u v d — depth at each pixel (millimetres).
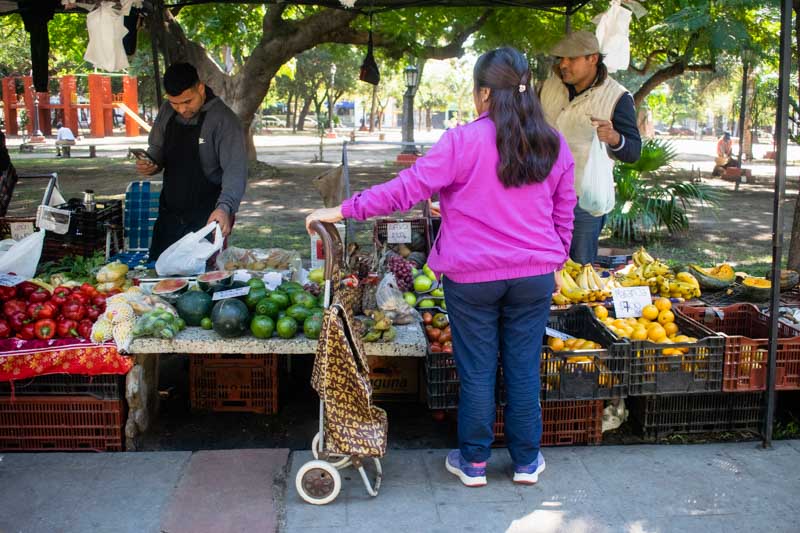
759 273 8109
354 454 3119
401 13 11398
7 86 39688
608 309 4582
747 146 28188
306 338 3764
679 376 3740
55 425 3799
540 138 2898
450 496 3289
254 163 20203
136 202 6426
